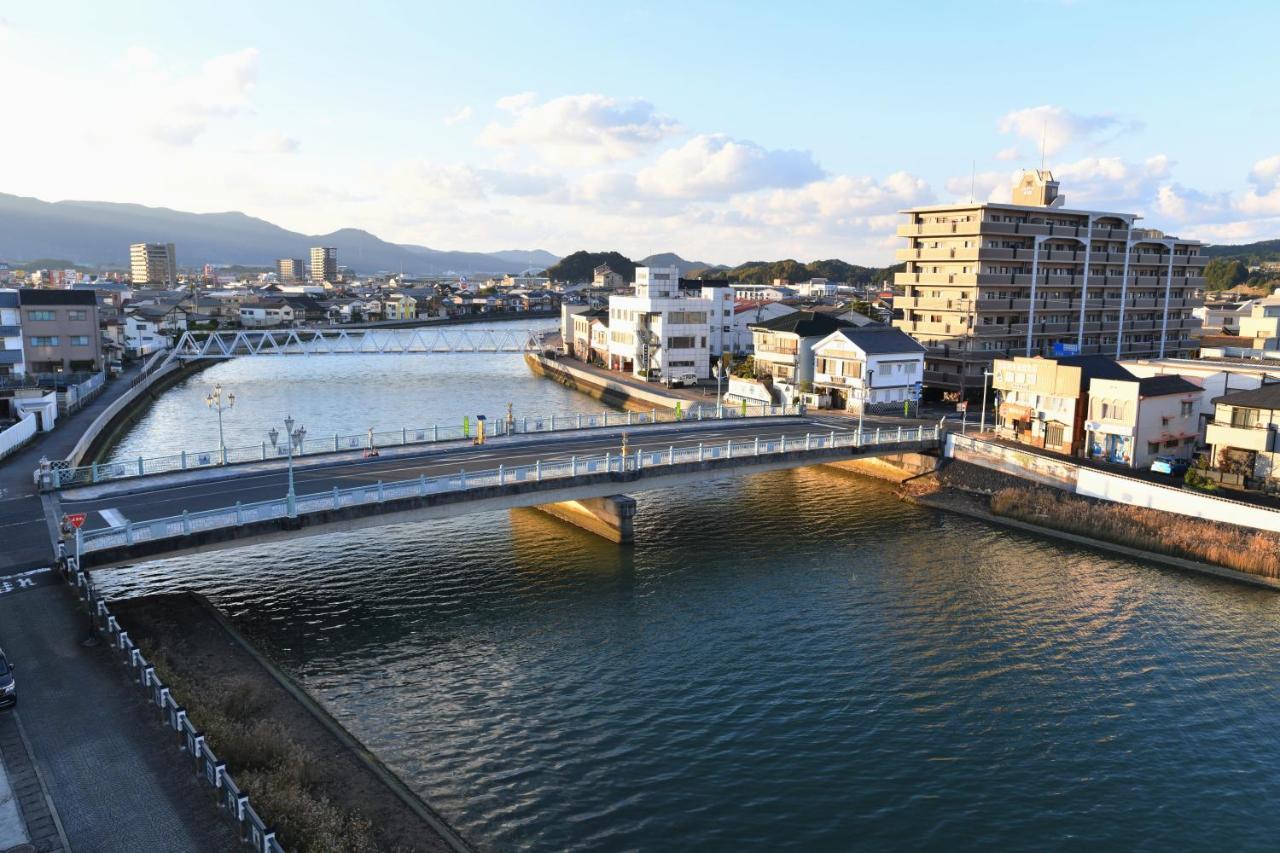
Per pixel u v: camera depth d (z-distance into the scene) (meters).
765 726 30.86
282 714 29.39
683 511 59.34
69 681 26.38
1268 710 32.28
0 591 32.25
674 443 61.31
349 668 34.75
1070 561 48.97
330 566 46.88
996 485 60.94
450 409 100.44
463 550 50.06
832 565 48.12
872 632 39.03
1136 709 32.31
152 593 41.94
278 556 48.31
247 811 19.39
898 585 45.00
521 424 72.94
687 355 111.44
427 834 23.44
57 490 45.47
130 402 92.44
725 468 55.16
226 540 37.59
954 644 37.81
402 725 30.41
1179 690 33.78
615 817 25.48
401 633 38.28
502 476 45.94
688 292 143.25
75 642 28.83
